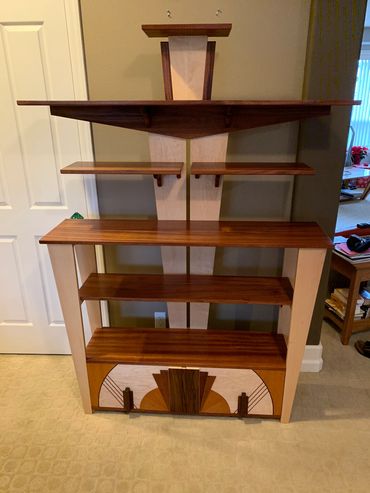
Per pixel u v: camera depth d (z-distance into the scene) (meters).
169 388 1.70
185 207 1.74
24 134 1.79
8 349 2.24
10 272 2.06
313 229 1.62
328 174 1.74
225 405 1.73
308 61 1.58
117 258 2.01
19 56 1.66
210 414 1.77
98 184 1.87
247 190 1.84
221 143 1.62
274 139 1.74
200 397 1.71
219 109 1.56
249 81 1.66
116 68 1.66
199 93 1.50
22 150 1.82
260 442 1.64
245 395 1.69
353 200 5.42
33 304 2.13
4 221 1.95
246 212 1.89
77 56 1.65
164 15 1.58
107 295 1.61
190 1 1.55
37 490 1.43
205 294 1.61
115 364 1.69
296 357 1.61
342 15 1.50
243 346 1.77
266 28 1.58
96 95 1.71
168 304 1.90
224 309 2.09
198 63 1.45
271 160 1.78
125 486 1.45
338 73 1.58
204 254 1.78
